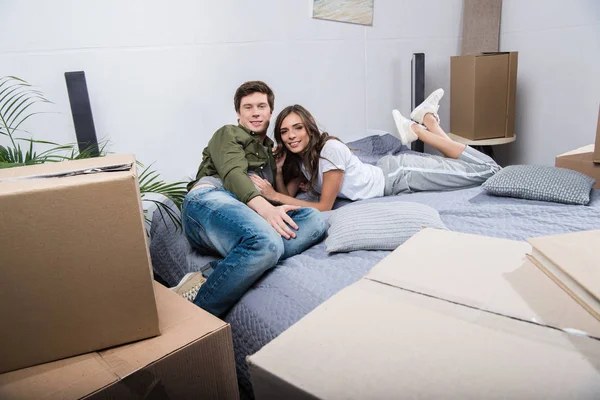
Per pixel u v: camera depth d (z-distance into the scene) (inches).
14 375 34.1
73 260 33.9
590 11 105.2
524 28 123.4
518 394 20.8
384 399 21.0
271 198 79.7
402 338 25.4
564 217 67.9
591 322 25.7
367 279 32.6
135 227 34.8
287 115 81.1
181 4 93.0
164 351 35.9
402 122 101.7
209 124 101.2
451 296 29.4
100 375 33.5
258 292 55.9
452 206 77.5
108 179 33.4
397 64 128.9
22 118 83.1
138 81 91.5
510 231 64.5
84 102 82.0
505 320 26.4
